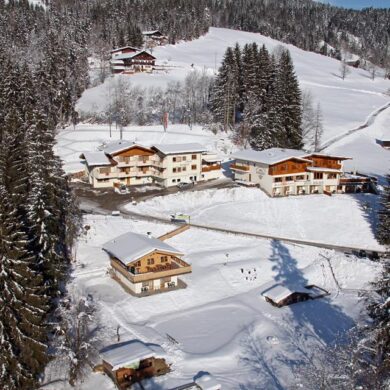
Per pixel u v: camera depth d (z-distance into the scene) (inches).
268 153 3447.3
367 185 3499.0
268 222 2970.0
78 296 1926.7
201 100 5083.7
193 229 2684.5
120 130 4185.5
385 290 1365.7
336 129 5049.2
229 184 3435.0
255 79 4503.0
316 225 2972.4
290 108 4124.0
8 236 1315.2
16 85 3661.4
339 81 7736.2
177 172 3395.7
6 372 1284.4
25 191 2071.9
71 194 2336.4
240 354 1668.3
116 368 1448.1
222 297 2092.8
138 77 5890.8
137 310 1914.4
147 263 2073.1
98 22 7849.4
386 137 5002.5
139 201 2994.6
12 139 2539.4
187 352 1659.7
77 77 5251.0
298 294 2090.3
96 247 2388.0
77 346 1509.6
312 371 1432.1
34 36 6491.1
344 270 2388.0
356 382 1284.4
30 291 1378.0
